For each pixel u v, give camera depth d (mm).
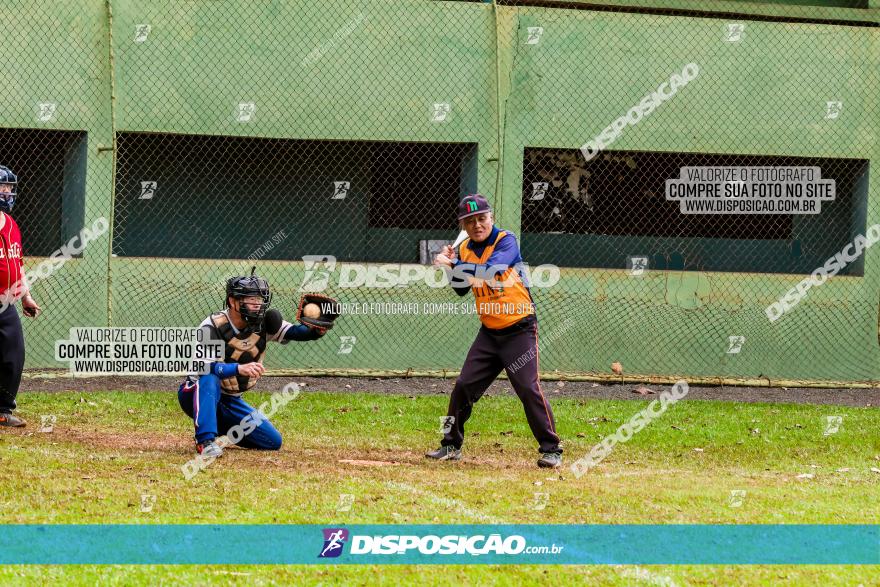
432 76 49844
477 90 50188
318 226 52594
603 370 51125
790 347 52219
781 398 47375
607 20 50781
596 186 54719
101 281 47531
